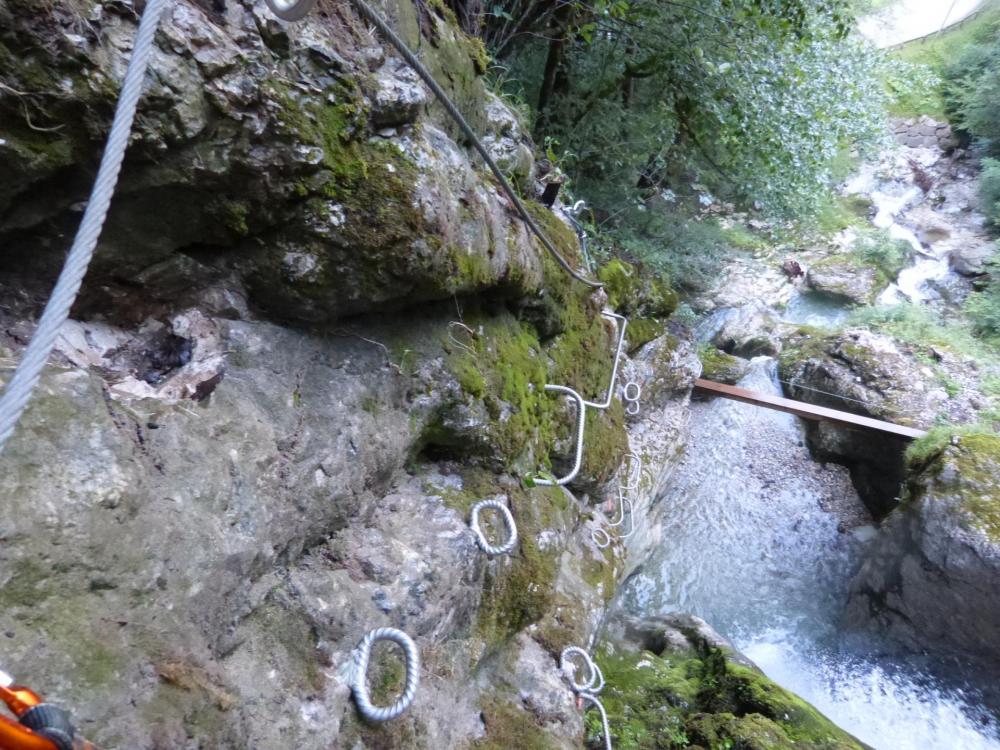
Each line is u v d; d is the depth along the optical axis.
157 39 1.32
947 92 13.28
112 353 1.61
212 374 1.67
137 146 1.35
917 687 6.14
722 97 5.98
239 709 1.38
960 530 5.69
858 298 10.04
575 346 3.89
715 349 8.61
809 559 7.34
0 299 1.44
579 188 6.88
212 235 1.67
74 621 1.09
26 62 1.16
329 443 1.92
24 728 0.65
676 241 7.93
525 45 5.98
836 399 8.17
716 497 7.53
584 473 3.87
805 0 5.41
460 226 2.22
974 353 8.66
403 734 1.95
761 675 4.22
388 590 2.04
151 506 1.31
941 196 12.03
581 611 3.80
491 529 2.65
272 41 1.56
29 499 1.08
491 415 2.70
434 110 2.70
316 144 1.64
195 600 1.36
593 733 3.49
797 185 6.81
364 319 2.19
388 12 2.33
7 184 1.27
